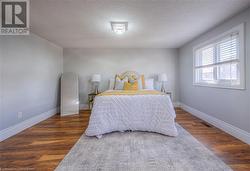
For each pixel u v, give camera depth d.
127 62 4.73
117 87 4.15
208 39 3.08
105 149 1.98
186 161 1.68
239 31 2.22
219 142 2.15
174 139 2.27
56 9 2.07
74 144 2.15
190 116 3.64
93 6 1.99
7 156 1.82
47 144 2.15
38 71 3.36
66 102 4.16
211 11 2.17
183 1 1.88
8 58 2.46
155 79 4.76
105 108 2.54
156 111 2.55
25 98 2.88
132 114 2.58
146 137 2.37
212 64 3.00
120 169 1.55
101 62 4.71
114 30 2.87
